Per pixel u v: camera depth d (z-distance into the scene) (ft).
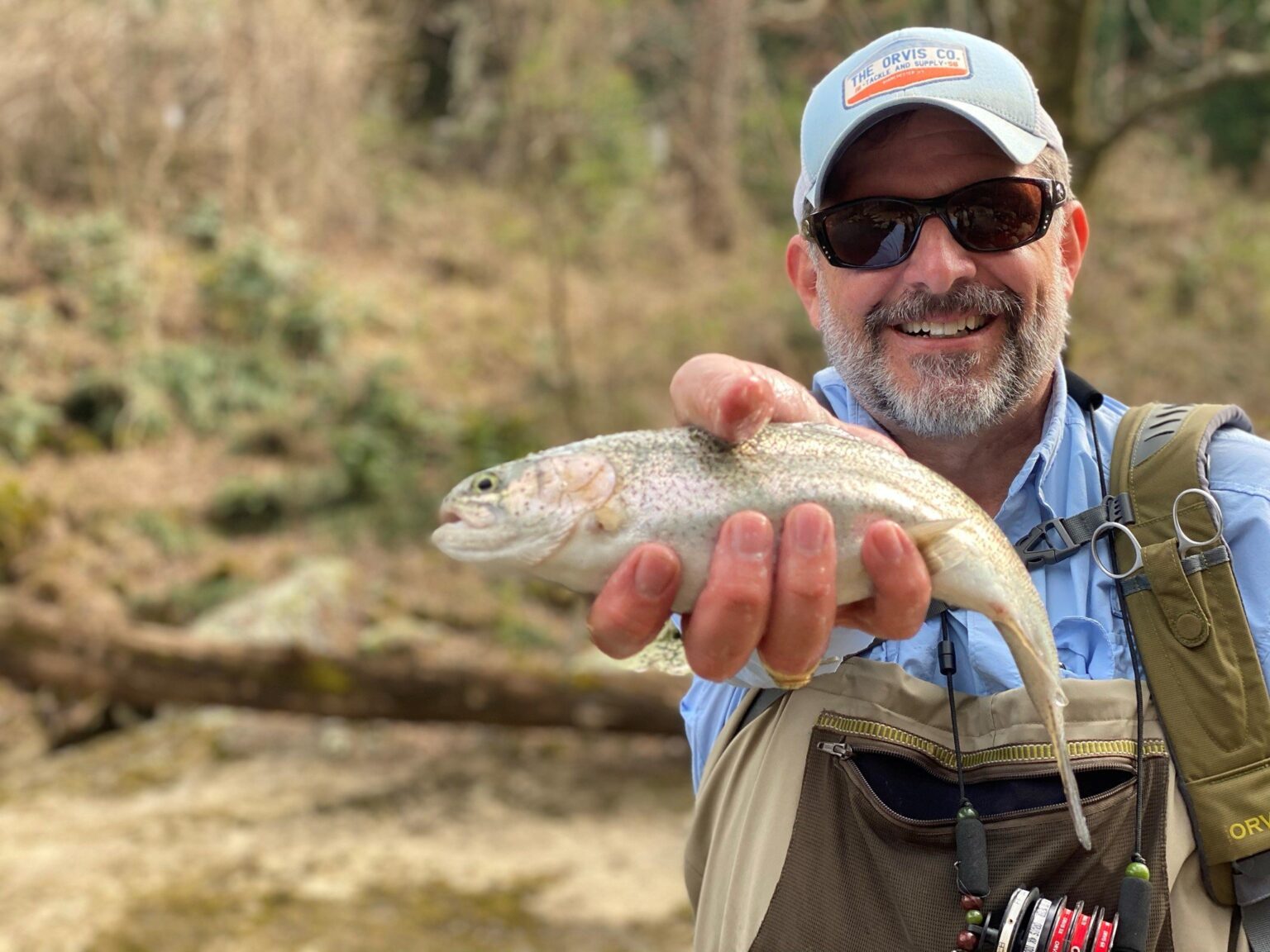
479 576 32.65
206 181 47.34
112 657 23.38
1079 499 6.05
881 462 5.35
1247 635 5.42
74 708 25.99
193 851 19.89
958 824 5.30
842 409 7.06
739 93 58.18
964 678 5.87
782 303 47.06
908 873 5.39
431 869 19.51
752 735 5.97
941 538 5.16
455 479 37.42
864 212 6.19
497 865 19.72
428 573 32.76
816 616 4.87
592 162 56.13
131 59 44.98
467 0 63.16
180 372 39.55
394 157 58.70
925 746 5.57
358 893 18.47
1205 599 5.49
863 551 5.02
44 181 44.01
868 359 6.32
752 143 58.44
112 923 17.12
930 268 6.00
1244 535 5.66
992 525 5.54
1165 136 58.34
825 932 5.41
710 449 5.21
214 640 23.67
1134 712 5.51
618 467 5.19
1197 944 5.24
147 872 18.99
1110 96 51.42
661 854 20.27
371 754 24.94
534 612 31.27
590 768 24.44
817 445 5.30
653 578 4.94
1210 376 43.98
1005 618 5.24
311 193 50.70
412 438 39.17
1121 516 5.82
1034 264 6.08
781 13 34.76
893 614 5.06
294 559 32.17
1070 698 5.52
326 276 46.93
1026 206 6.03
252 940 16.80
